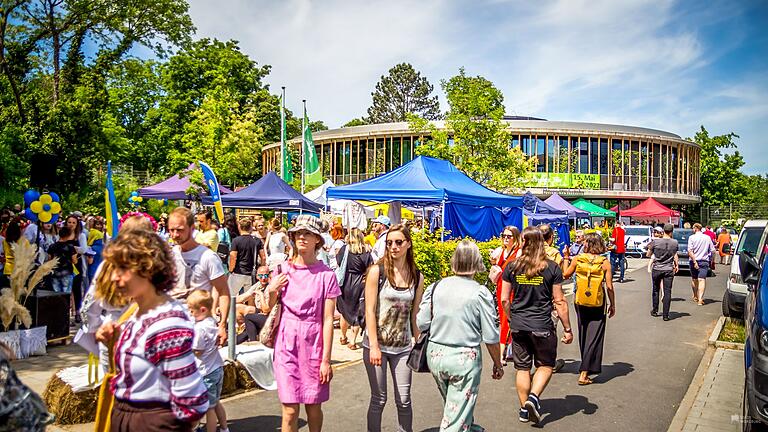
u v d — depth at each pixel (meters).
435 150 25.59
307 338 4.14
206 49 42.03
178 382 2.53
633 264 27.84
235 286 9.95
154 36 30.33
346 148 51.16
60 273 9.03
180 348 2.54
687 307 13.54
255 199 15.91
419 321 4.38
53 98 27.22
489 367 7.87
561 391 6.71
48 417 2.35
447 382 4.35
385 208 19.61
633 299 14.93
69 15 27.20
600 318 6.90
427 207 18.34
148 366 2.53
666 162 52.00
